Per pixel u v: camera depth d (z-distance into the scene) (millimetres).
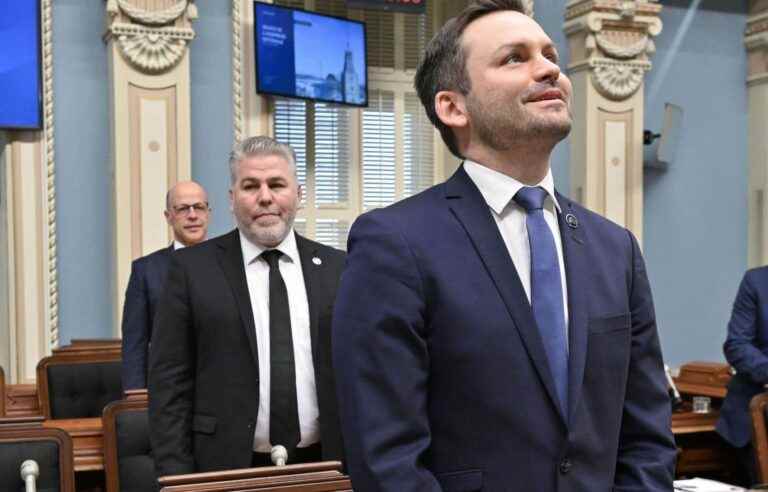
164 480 1739
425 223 1456
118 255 5699
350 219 7070
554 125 1417
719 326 7387
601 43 6707
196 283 2525
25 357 5715
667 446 1525
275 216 2561
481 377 1381
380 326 1396
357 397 1394
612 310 1484
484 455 1381
